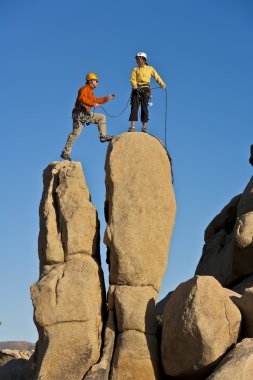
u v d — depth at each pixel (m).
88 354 18.25
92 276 19.02
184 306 17.75
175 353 17.88
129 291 18.91
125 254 19.05
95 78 21.06
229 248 22.95
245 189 24.52
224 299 17.80
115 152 19.97
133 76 21.23
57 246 19.47
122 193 19.58
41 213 20.02
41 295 18.59
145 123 21.19
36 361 19.30
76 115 20.88
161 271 19.47
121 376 18.09
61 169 20.20
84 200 19.78
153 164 19.97
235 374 16.16
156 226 19.52
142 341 18.34
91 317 18.53
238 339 17.83
